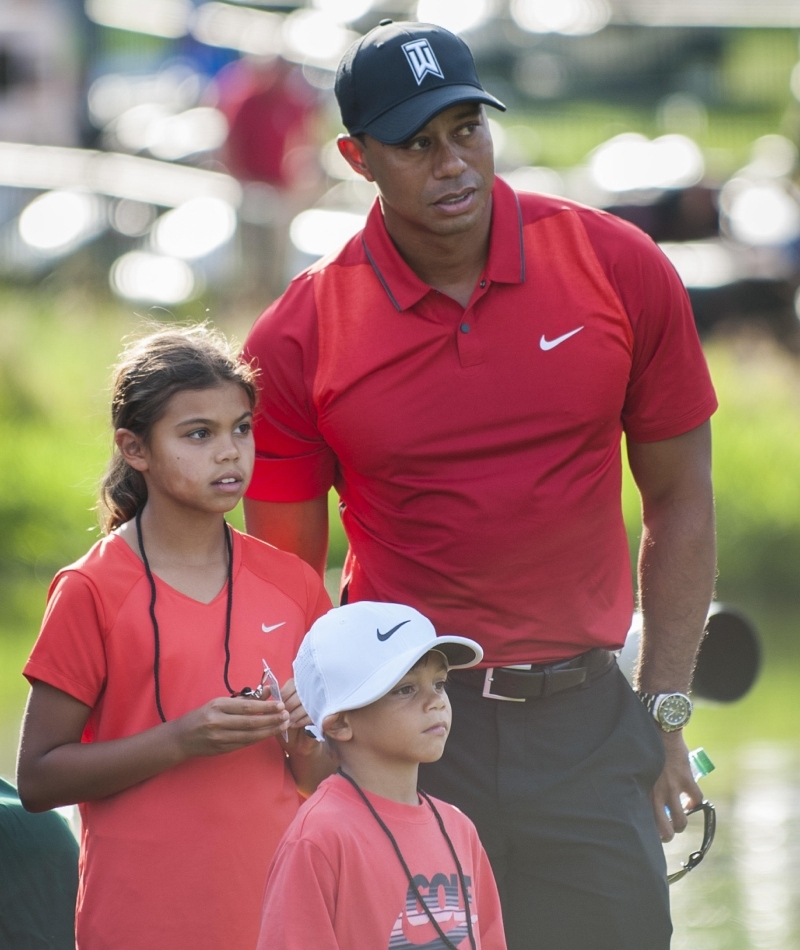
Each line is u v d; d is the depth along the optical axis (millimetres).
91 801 12977
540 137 120125
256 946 12164
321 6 91250
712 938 19828
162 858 12742
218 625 13188
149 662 12930
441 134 13273
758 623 37906
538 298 13859
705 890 21562
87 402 50844
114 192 64812
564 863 14039
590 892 14000
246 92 65312
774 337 59094
